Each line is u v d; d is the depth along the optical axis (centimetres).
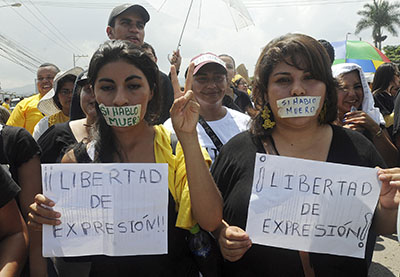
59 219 151
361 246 150
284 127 163
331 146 160
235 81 658
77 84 257
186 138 151
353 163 155
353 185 149
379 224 154
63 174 152
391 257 390
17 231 151
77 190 153
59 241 151
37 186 192
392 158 254
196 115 151
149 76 160
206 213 152
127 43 161
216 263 167
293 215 151
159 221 153
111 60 153
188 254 166
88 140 170
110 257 156
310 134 163
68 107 321
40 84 455
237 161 164
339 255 152
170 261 157
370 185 148
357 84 261
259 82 164
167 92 314
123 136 166
